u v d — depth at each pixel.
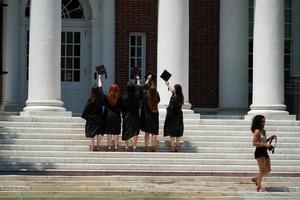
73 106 41.41
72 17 41.44
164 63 34.00
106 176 27.30
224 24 39.09
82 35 41.47
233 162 30.95
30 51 33.47
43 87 33.28
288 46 42.81
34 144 31.61
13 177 26.62
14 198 24.38
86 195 24.89
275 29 34.38
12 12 40.50
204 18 41.72
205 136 32.75
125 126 31.03
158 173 28.92
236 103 39.09
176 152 31.44
